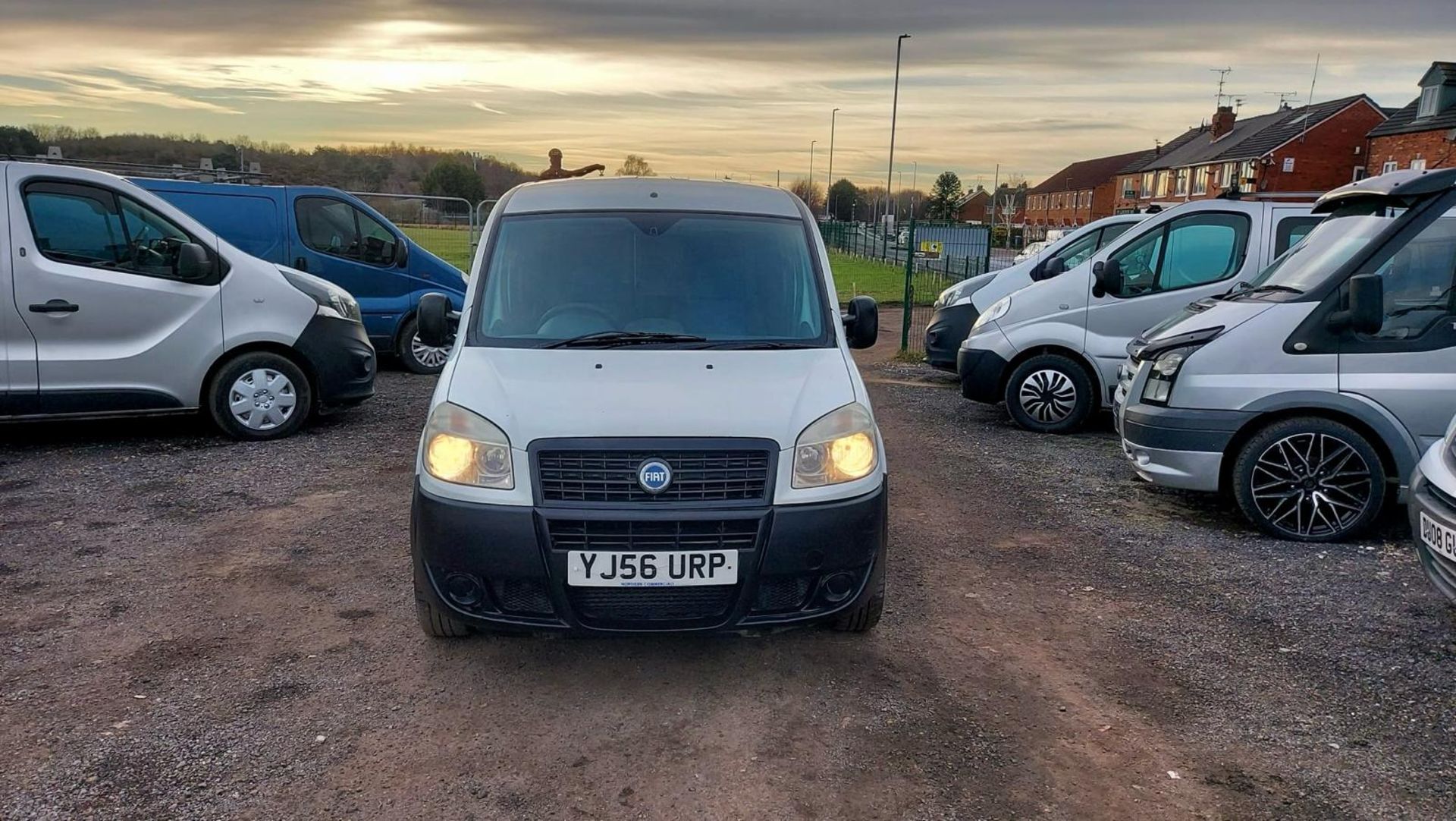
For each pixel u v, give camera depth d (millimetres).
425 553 3584
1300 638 4262
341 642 4094
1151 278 8508
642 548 3408
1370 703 3682
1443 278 5461
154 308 7109
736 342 4258
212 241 7383
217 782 3074
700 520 3414
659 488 3418
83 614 4324
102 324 6941
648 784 3115
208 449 7355
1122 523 5969
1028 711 3615
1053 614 4523
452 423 3631
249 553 5117
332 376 7918
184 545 5230
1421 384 5395
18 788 3008
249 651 3992
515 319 4324
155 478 6531
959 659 4039
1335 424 5523
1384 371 5461
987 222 120562
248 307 7477
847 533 3562
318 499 6109
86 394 6949
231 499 6070
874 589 3766
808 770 3203
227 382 7496
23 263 6680
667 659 3988
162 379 7188
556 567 3410
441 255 14688
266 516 5742
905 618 4453
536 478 3441
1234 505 6387
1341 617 4496
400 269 11055
